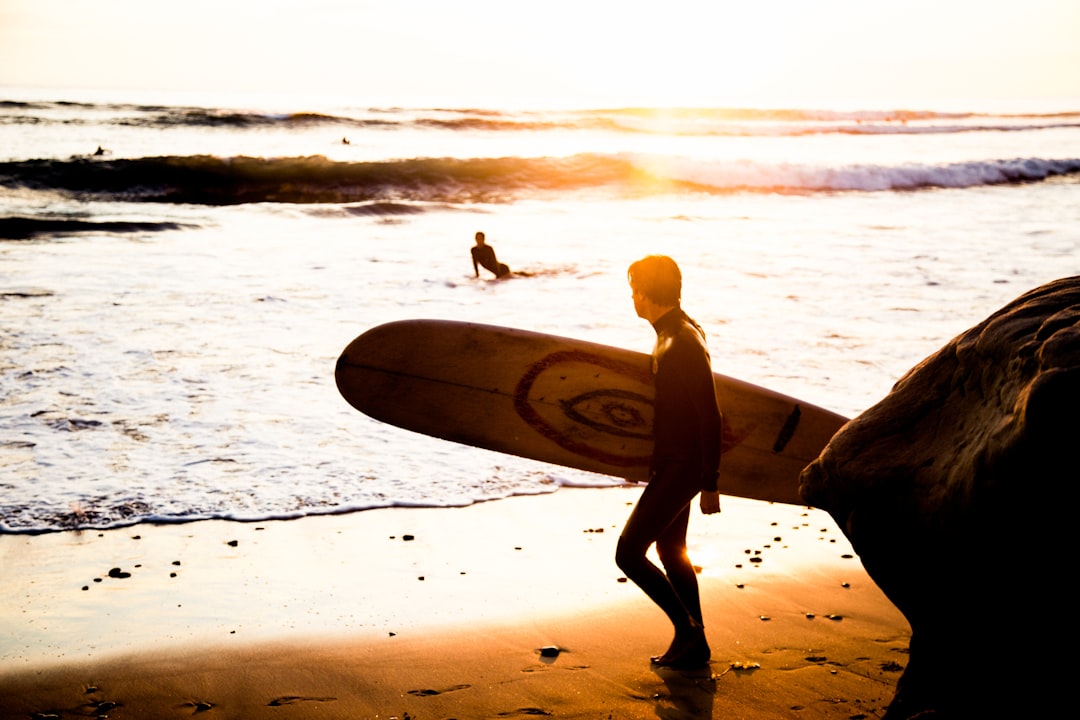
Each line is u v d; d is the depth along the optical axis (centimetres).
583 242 1555
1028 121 8481
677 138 4600
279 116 4147
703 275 1226
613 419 368
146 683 292
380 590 374
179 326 895
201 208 1850
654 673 297
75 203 1909
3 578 382
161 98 9725
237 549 420
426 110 6425
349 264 1291
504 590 376
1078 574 170
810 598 366
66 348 795
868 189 2584
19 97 8000
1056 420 163
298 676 297
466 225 1745
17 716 269
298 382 721
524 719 266
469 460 559
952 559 191
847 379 731
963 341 210
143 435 585
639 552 295
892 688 283
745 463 364
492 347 376
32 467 522
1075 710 176
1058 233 1662
